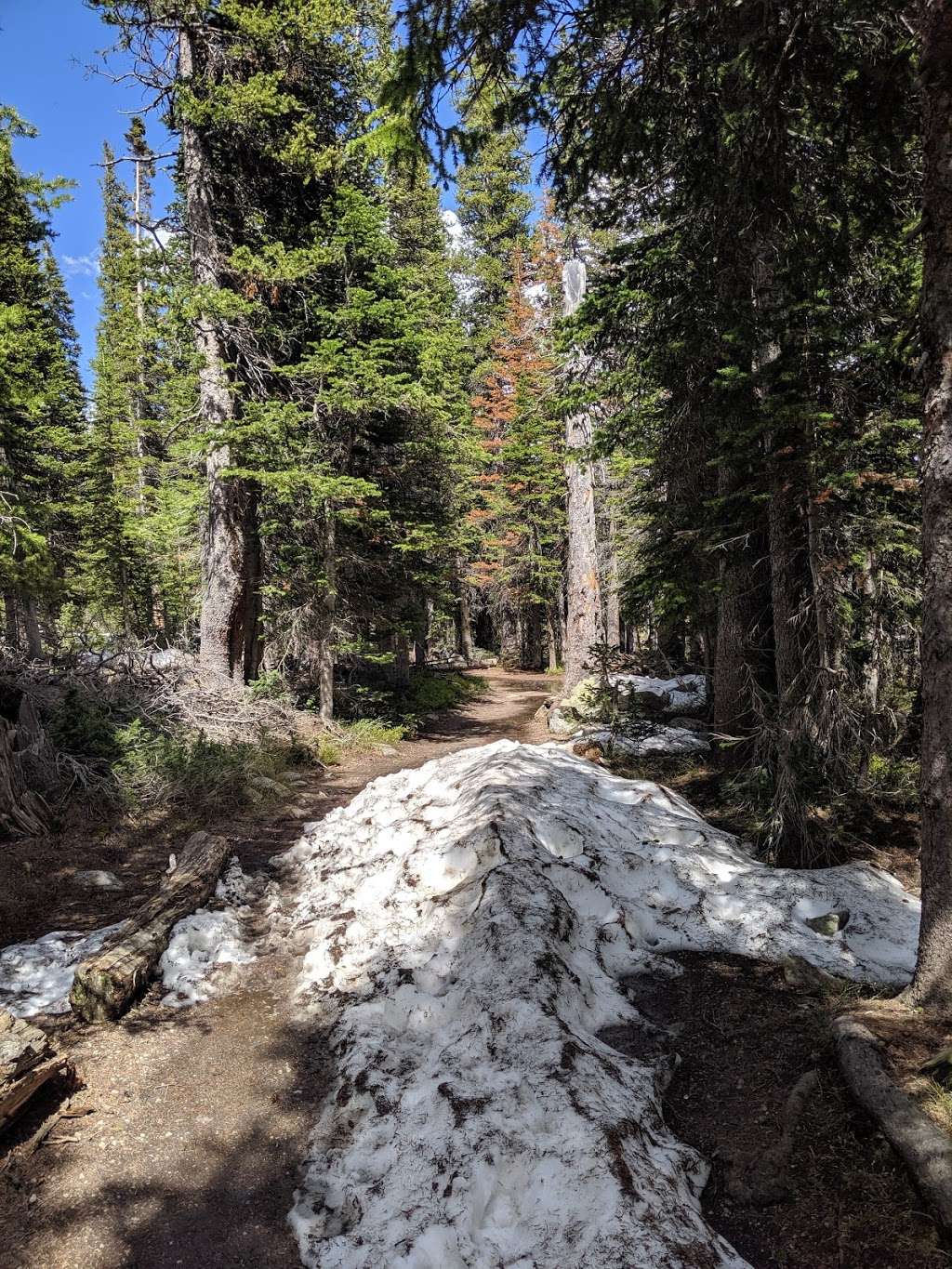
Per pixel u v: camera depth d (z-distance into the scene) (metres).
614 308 7.55
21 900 6.56
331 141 15.12
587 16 5.28
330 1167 3.49
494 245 30.27
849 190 6.18
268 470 13.76
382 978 4.78
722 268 7.05
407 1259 2.79
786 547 6.69
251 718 12.55
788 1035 4.25
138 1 12.41
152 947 5.38
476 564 30.09
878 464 6.18
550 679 30.11
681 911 5.59
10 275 15.45
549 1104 3.31
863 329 6.62
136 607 25.67
